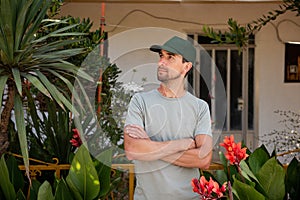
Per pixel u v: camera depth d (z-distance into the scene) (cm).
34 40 328
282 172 319
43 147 397
